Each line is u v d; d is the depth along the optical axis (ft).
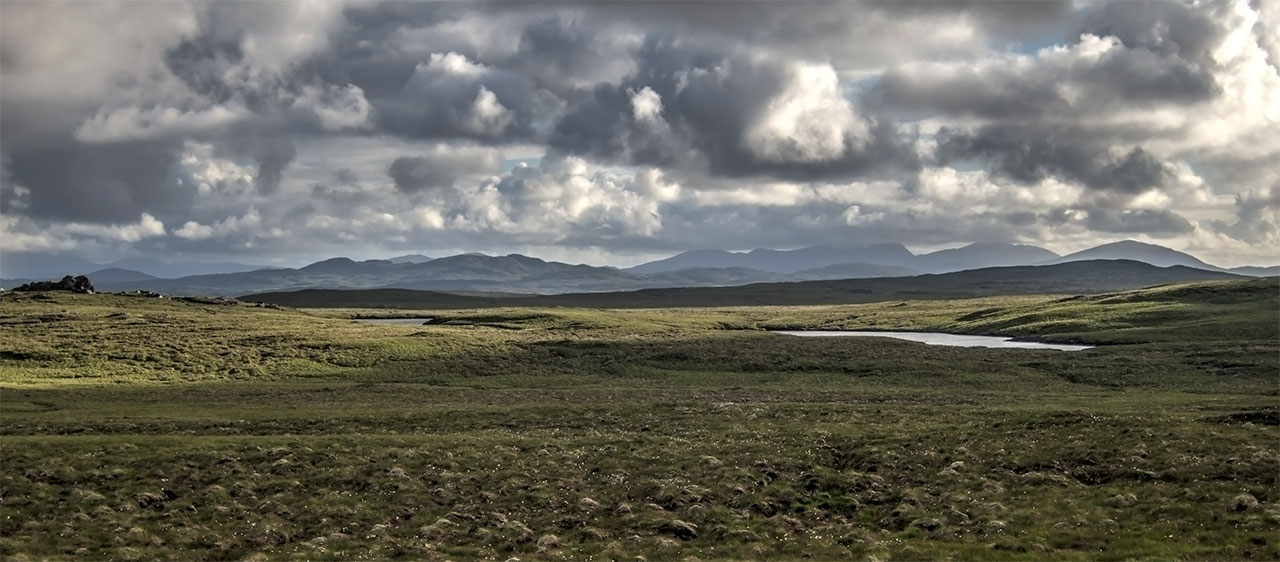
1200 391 259.60
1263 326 427.74
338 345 387.14
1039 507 128.88
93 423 198.80
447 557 117.60
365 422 202.49
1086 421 174.60
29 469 149.59
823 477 148.15
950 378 303.68
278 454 161.68
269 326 476.13
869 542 119.34
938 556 111.86
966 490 138.51
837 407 216.13
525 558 116.16
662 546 119.55
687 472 152.05
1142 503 127.13
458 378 322.34
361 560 116.78
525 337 435.12
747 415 205.36
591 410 217.15
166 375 318.65
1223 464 139.13
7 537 123.34
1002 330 522.06
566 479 149.28
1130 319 497.46
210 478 149.38
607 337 442.50
